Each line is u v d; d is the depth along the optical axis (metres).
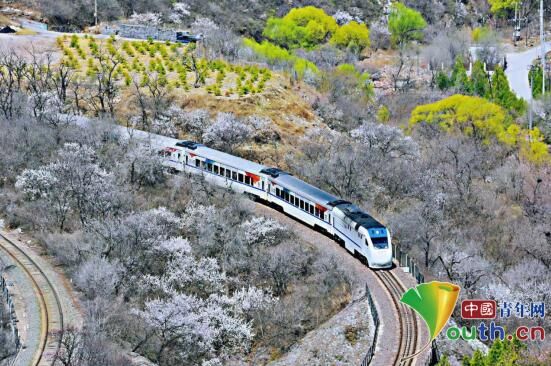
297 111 137.50
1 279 87.81
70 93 136.75
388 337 78.44
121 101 134.62
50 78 140.00
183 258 93.69
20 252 95.44
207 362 80.69
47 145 116.50
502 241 110.19
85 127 120.50
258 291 89.62
